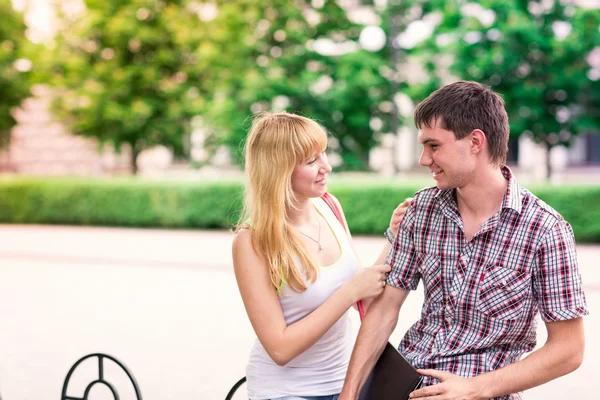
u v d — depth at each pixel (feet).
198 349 19.31
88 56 63.00
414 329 8.62
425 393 7.75
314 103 58.85
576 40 54.13
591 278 29.40
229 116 58.44
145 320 22.70
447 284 8.20
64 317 23.22
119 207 53.62
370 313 8.66
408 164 71.67
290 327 8.48
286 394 9.02
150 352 19.07
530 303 7.95
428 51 56.29
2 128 69.15
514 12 53.93
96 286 28.60
